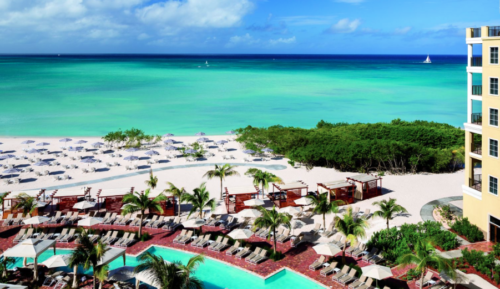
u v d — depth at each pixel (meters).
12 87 140.50
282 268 26.12
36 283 24.12
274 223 26.86
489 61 27.47
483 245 28.41
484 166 28.92
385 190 41.22
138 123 82.38
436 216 34.03
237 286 24.61
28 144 63.22
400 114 92.94
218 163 52.91
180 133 73.56
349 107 103.00
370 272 22.17
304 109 100.19
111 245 29.62
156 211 35.44
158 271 20.23
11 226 33.38
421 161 46.94
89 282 24.48
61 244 30.11
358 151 47.47
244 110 98.50
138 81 166.88
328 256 27.39
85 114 92.00
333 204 30.08
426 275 23.42
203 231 31.97
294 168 50.12
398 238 28.70
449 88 144.50
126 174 47.97
